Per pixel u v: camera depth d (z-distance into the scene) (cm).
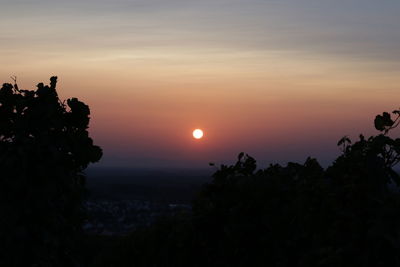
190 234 1003
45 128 734
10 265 693
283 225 869
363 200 777
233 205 942
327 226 798
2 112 729
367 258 755
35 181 710
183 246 1009
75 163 747
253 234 902
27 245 697
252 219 910
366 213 772
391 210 754
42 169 712
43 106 729
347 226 777
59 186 725
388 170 799
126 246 1170
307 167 907
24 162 702
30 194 704
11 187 700
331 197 795
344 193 790
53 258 715
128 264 1143
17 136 714
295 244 845
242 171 983
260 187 919
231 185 956
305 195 839
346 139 841
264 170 957
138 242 1143
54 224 715
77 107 751
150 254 1103
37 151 714
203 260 973
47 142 721
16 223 694
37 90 736
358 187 780
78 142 742
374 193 778
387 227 748
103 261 1203
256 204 912
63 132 743
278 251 866
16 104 725
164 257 1066
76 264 738
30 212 701
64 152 735
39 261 704
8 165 698
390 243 748
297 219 851
